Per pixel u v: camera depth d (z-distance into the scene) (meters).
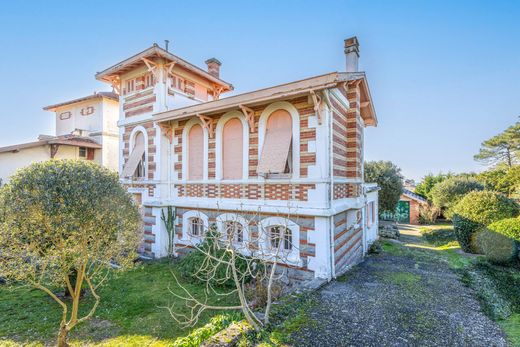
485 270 10.67
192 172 12.98
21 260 5.54
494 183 32.44
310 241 9.25
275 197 10.09
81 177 6.14
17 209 5.30
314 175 9.23
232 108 10.71
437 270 10.62
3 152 19.05
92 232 6.07
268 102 9.96
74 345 5.85
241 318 5.84
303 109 9.57
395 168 27.50
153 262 12.50
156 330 6.43
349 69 12.26
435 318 6.31
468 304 7.16
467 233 14.24
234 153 11.42
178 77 15.01
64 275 5.82
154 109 13.74
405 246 16.59
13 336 6.31
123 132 15.47
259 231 9.98
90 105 25.11
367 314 6.47
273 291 7.51
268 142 10.09
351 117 11.66
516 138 41.03
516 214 13.62
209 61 17.75
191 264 10.12
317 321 6.05
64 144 21.50
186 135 13.18
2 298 8.55
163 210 13.50
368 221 15.70
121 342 5.93
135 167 14.09
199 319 6.93
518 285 8.95
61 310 7.68
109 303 8.10
